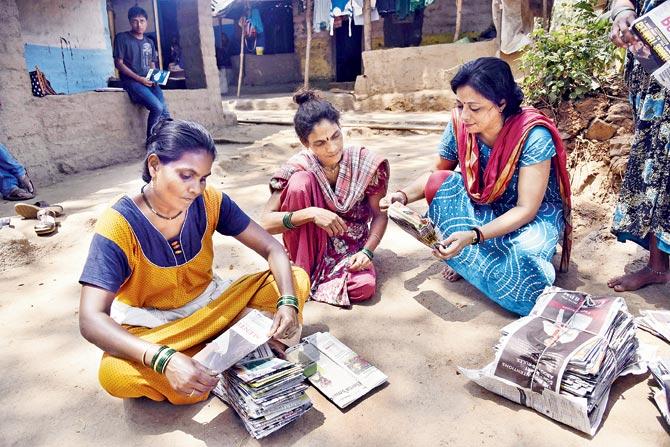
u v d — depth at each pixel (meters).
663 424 1.77
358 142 7.24
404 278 2.95
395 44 13.23
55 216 3.98
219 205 2.06
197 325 1.94
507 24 8.41
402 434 1.78
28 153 5.23
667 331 2.23
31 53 7.09
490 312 2.54
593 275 2.82
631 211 2.54
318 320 2.54
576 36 3.67
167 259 1.91
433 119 8.00
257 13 12.95
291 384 1.77
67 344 2.44
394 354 2.24
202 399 1.97
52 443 1.81
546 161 2.39
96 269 1.74
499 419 1.83
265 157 6.41
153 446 1.77
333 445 1.75
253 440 1.78
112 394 1.88
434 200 2.79
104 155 6.27
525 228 2.48
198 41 8.10
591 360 1.74
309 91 2.63
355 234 2.84
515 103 2.42
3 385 2.15
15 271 3.29
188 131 1.71
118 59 6.46
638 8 2.36
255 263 3.25
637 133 2.46
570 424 1.77
